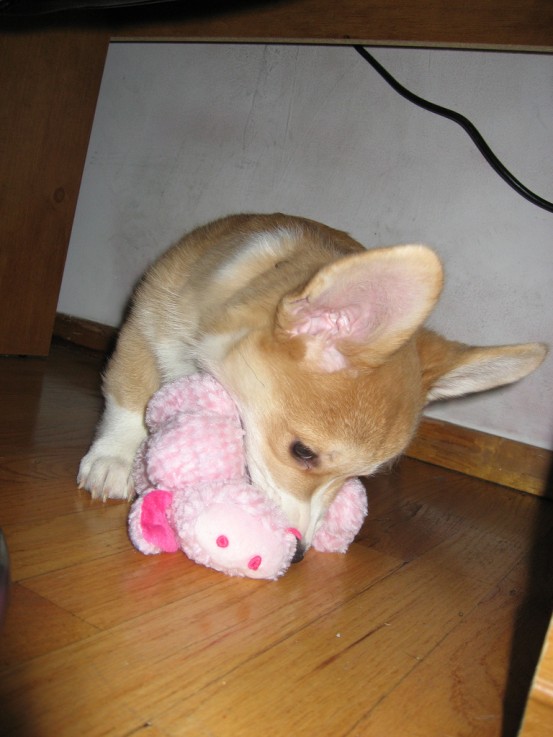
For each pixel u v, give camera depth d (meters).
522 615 0.45
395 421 0.46
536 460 0.76
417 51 0.78
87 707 0.28
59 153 0.78
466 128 0.76
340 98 0.82
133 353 0.55
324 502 0.47
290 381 0.45
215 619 0.37
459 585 0.47
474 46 0.62
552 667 0.27
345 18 0.64
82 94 0.78
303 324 0.44
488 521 0.63
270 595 0.40
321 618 0.39
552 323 0.75
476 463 0.79
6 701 0.28
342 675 0.34
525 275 0.75
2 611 0.22
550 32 0.56
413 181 0.79
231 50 0.88
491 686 0.36
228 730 0.29
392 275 0.38
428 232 0.79
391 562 0.49
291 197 0.86
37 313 0.82
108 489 0.48
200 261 0.54
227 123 0.89
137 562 0.40
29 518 0.43
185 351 0.52
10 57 0.72
